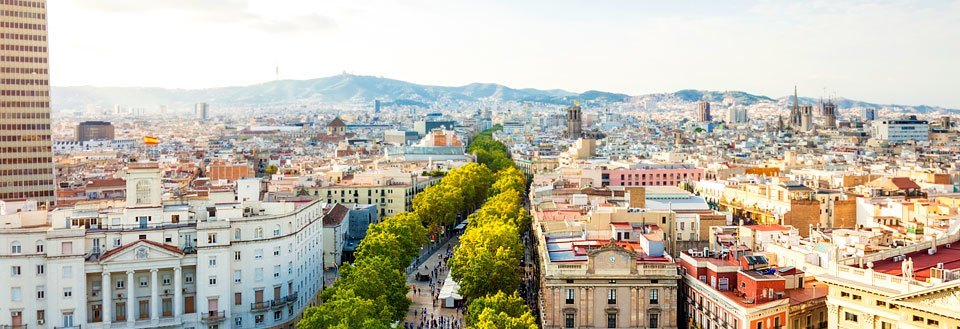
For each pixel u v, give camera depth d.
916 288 170.50
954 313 154.88
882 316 176.50
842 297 187.50
